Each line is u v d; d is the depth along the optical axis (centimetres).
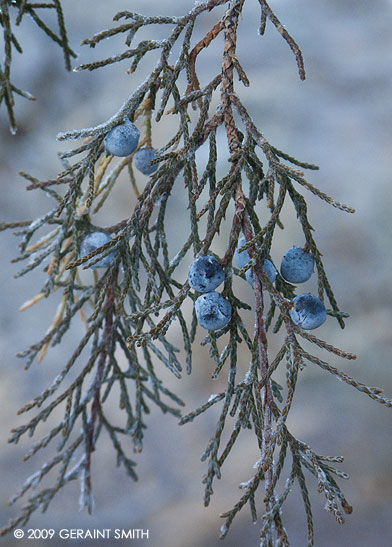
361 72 178
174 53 175
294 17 204
